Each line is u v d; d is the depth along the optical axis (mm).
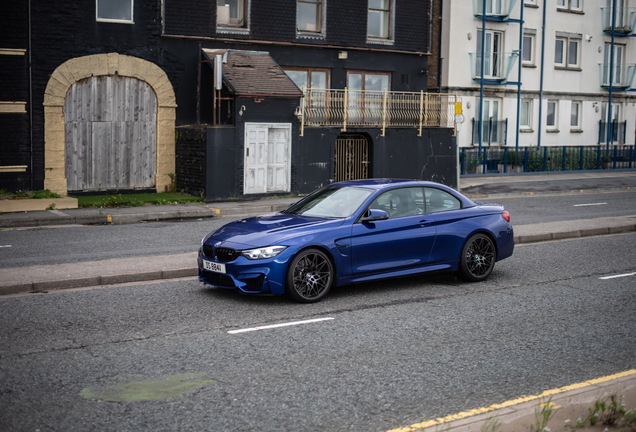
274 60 21078
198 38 19938
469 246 9258
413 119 22953
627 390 4895
